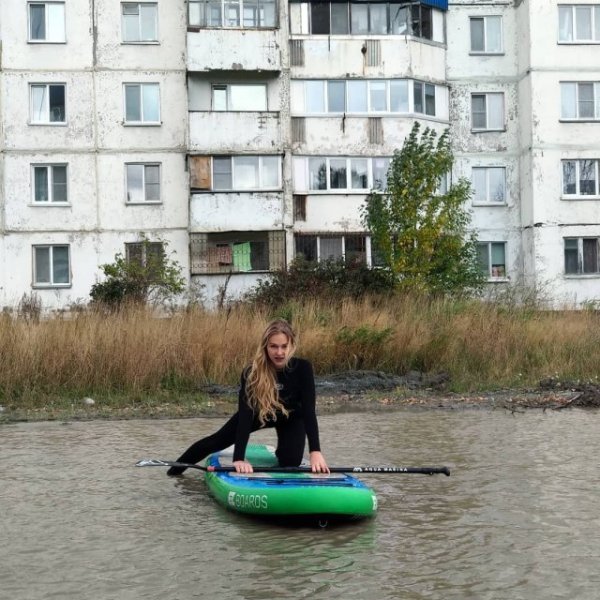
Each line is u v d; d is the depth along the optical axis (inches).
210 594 220.8
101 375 582.6
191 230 1368.1
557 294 1416.1
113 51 1412.4
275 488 279.7
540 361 678.5
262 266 1397.6
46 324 615.8
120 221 1401.3
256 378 304.7
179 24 1424.7
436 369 665.6
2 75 1390.3
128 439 445.7
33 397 561.0
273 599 217.2
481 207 1478.8
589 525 279.1
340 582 228.7
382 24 1443.2
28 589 225.8
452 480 345.1
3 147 1384.1
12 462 384.8
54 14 1406.3
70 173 1398.9
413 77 1432.1
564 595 219.3
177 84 1418.6
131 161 1408.7
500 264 1471.5
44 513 298.4
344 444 425.7
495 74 1488.7
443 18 1476.4
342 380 630.5
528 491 325.1
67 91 1403.8
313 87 1422.2
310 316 702.5
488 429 470.6
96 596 220.4
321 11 1430.9
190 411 540.1
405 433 459.2
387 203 1210.6
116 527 280.8
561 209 1441.9
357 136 1421.0
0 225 1379.2
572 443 422.9
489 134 1486.2
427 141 1285.7
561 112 1451.8
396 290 961.5
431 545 259.8
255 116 1384.1
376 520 287.3
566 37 1457.9
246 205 1373.0
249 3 1398.9
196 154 1373.0
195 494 325.1
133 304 697.6
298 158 1409.9
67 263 1396.4
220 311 705.0
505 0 1489.9
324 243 1416.1
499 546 258.4
